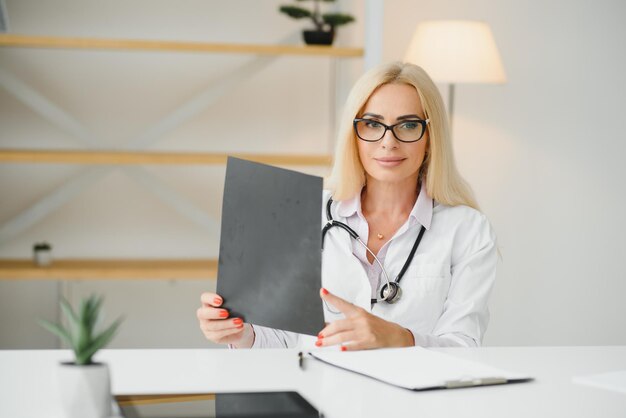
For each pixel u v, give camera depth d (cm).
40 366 134
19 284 364
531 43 354
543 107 358
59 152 331
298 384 124
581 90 359
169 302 372
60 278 330
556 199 362
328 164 339
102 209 365
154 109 364
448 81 308
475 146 355
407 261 190
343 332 148
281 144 371
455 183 199
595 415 109
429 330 189
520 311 364
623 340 370
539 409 111
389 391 120
